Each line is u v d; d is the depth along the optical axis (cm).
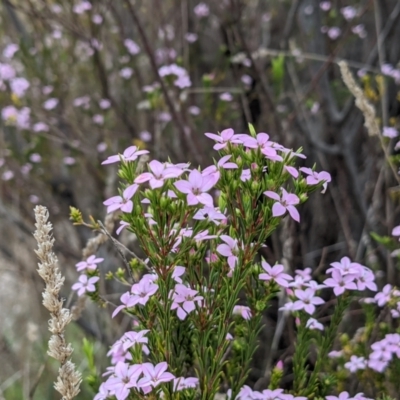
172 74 61
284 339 52
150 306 30
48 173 75
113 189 66
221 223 31
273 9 79
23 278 75
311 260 59
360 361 36
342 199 63
